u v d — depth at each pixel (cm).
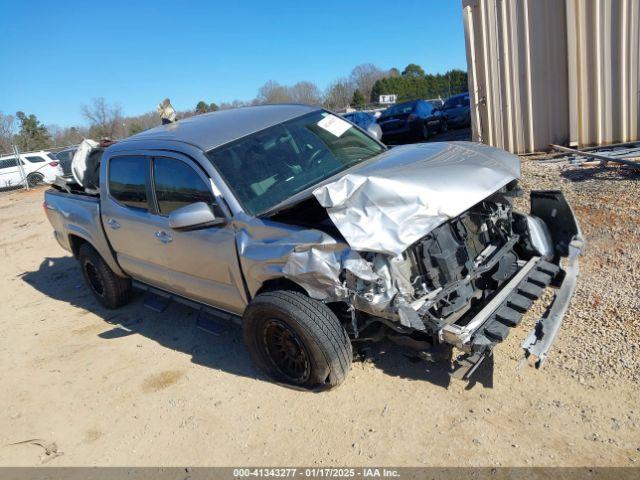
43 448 367
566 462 274
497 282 379
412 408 334
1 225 1284
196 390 402
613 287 424
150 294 545
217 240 385
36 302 676
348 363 347
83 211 547
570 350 358
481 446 294
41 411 414
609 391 316
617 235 498
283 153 422
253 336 374
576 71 832
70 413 405
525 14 857
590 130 847
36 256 912
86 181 594
